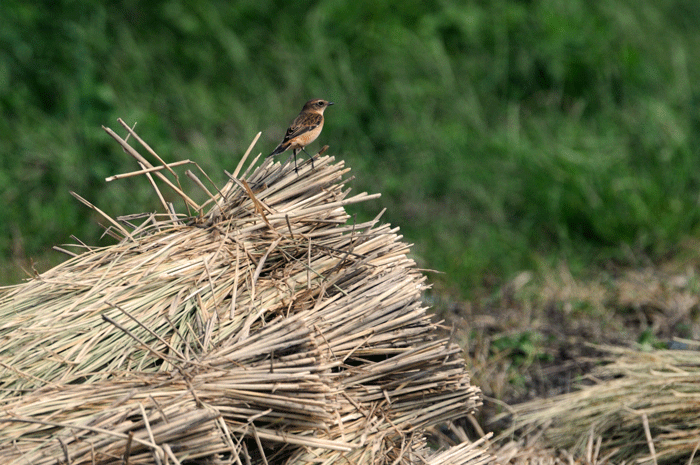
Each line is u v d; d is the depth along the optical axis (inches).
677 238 483.2
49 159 526.0
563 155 538.0
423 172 557.9
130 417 164.6
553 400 299.1
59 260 433.1
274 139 576.1
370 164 575.2
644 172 534.3
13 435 164.9
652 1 746.2
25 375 183.5
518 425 290.4
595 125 597.6
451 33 677.9
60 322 197.8
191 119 589.9
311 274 214.5
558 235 503.5
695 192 519.8
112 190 506.0
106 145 544.7
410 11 688.4
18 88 581.6
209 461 168.2
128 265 215.0
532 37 666.2
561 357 356.5
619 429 276.7
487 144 569.6
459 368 214.7
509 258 475.8
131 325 196.7
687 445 254.7
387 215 519.8
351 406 203.5
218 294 205.5
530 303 411.8
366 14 676.7
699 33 730.2
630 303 408.8
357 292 209.0
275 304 204.5
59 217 477.7
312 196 231.9
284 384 174.7
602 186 511.8
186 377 175.0
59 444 160.7
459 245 483.5
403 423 210.7
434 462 218.8
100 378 184.1
